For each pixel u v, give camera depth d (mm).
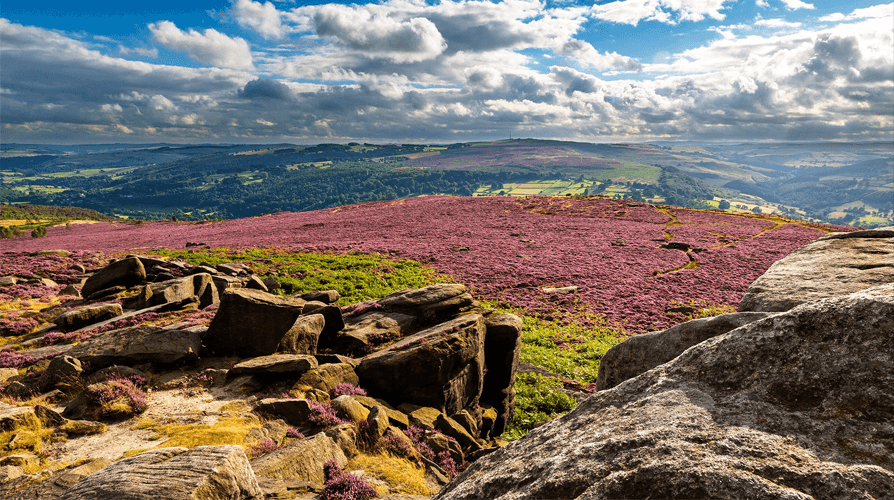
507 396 17859
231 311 15375
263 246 59812
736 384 3533
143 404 11562
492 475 3709
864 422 2852
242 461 5977
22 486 7434
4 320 22578
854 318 3461
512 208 94750
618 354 9102
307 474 8523
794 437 2873
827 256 10992
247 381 13133
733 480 2477
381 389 14562
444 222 80312
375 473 9375
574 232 69312
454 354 14938
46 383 13234
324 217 92312
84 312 21422
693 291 40094
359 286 38500
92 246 68625
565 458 3234
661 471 2684
